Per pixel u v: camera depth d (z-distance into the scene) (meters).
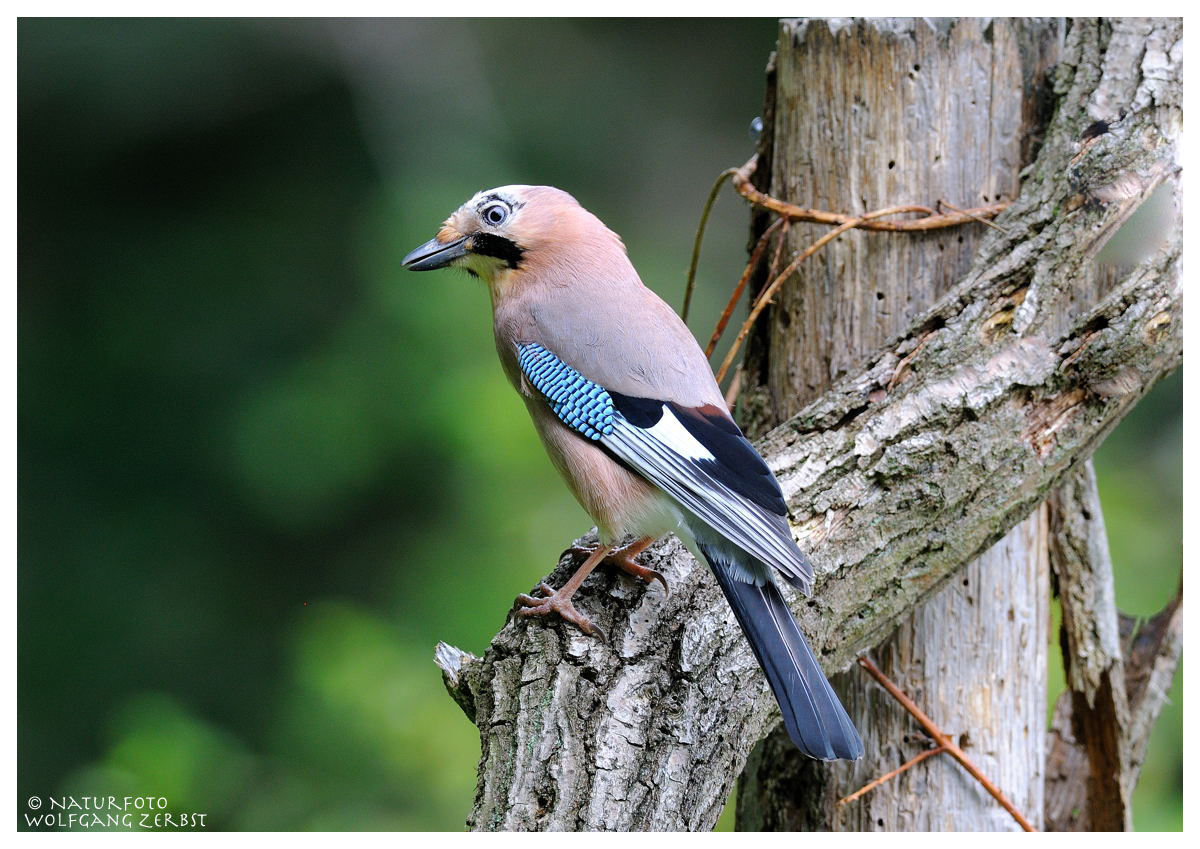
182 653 15.52
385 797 12.45
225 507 15.69
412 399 14.43
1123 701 8.15
